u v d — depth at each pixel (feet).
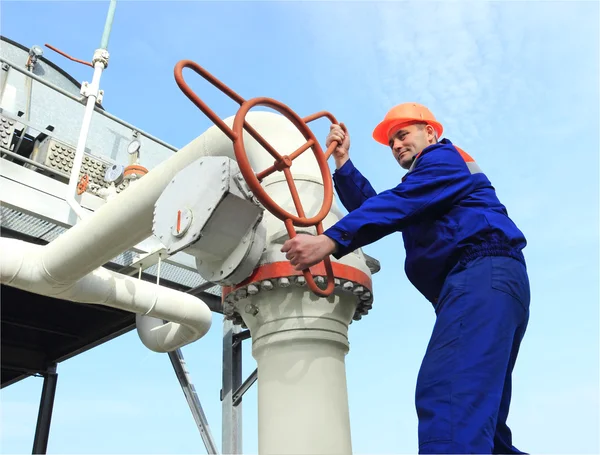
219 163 7.91
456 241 6.09
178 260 18.21
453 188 6.24
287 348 7.92
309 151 9.14
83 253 11.41
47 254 12.09
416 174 6.35
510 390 6.54
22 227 17.43
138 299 14.57
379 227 5.92
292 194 7.18
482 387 5.25
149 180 10.21
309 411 7.59
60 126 19.89
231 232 7.94
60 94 20.24
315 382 7.73
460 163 6.49
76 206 15.98
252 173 6.57
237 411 19.53
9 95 18.83
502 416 6.45
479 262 5.90
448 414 5.17
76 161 16.74
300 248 5.78
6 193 16.34
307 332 7.89
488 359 5.37
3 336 23.76
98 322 23.16
